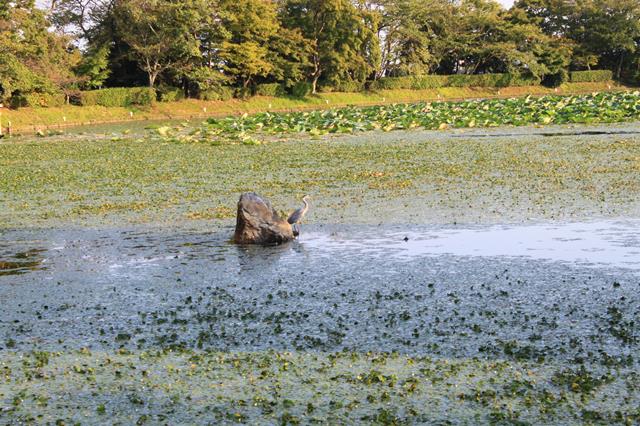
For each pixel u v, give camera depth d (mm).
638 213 15266
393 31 76938
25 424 6844
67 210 17938
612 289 10391
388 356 8195
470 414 6730
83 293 11164
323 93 73250
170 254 13383
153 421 6840
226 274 11953
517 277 11164
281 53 70625
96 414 7023
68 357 8555
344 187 20016
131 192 20328
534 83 85125
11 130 49312
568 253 12406
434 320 9383
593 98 53406
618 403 6820
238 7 64312
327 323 9422
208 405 7129
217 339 8992
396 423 6582
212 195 19422
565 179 19859
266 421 6762
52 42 55094
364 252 13023
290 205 17750
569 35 88875
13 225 16453
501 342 8484
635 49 86562
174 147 32781
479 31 84562
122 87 63688
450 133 35719
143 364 8242
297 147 31109
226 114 63281
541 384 7305
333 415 6805
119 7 58656
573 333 8727
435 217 15719
